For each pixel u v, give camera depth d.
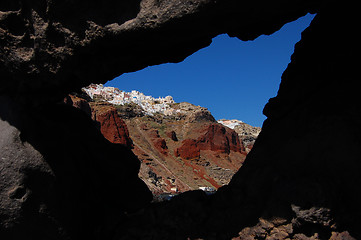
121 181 11.12
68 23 7.19
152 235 8.87
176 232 8.80
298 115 9.01
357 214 6.86
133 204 11.17
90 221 9.38
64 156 9.06
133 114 185.00
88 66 8.18
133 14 7.02
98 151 10.99
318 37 9.52
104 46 7.63
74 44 7.39
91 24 7.14
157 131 167.75
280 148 8.79
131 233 9.17
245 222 8.22
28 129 8.59
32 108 9.25
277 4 6.82
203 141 174.00
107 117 134.12
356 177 7.10
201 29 7.25
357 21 8.55
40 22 7.20
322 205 6.71
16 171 7.95
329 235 6.80
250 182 8.73
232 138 192.25
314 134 8.06
